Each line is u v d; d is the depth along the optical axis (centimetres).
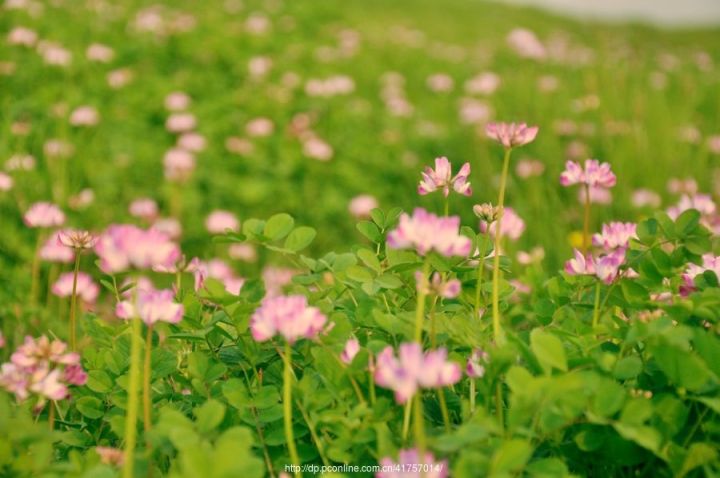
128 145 502
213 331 174
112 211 405
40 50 581
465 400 144
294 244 172
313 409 137
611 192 433
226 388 149
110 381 166
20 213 350
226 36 770
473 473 112
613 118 547
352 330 165
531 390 119
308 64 770
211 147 529
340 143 566
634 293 168
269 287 310
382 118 632
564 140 538
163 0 895
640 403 124
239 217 451
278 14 938
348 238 441
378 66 829
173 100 567
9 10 671
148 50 690
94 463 134
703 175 469
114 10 785
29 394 143
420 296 126
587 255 192
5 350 262
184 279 345
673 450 126
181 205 445
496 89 684
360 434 130
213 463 106
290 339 124
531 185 433
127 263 115
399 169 523
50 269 316
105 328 182
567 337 151
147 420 138
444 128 617
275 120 599
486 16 1655
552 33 1434
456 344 161
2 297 291
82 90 564
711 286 162
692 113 617
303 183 494
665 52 1248
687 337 129
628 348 150
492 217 170
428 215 120
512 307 197
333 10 1018
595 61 837
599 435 130
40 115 473
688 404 139
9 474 127
